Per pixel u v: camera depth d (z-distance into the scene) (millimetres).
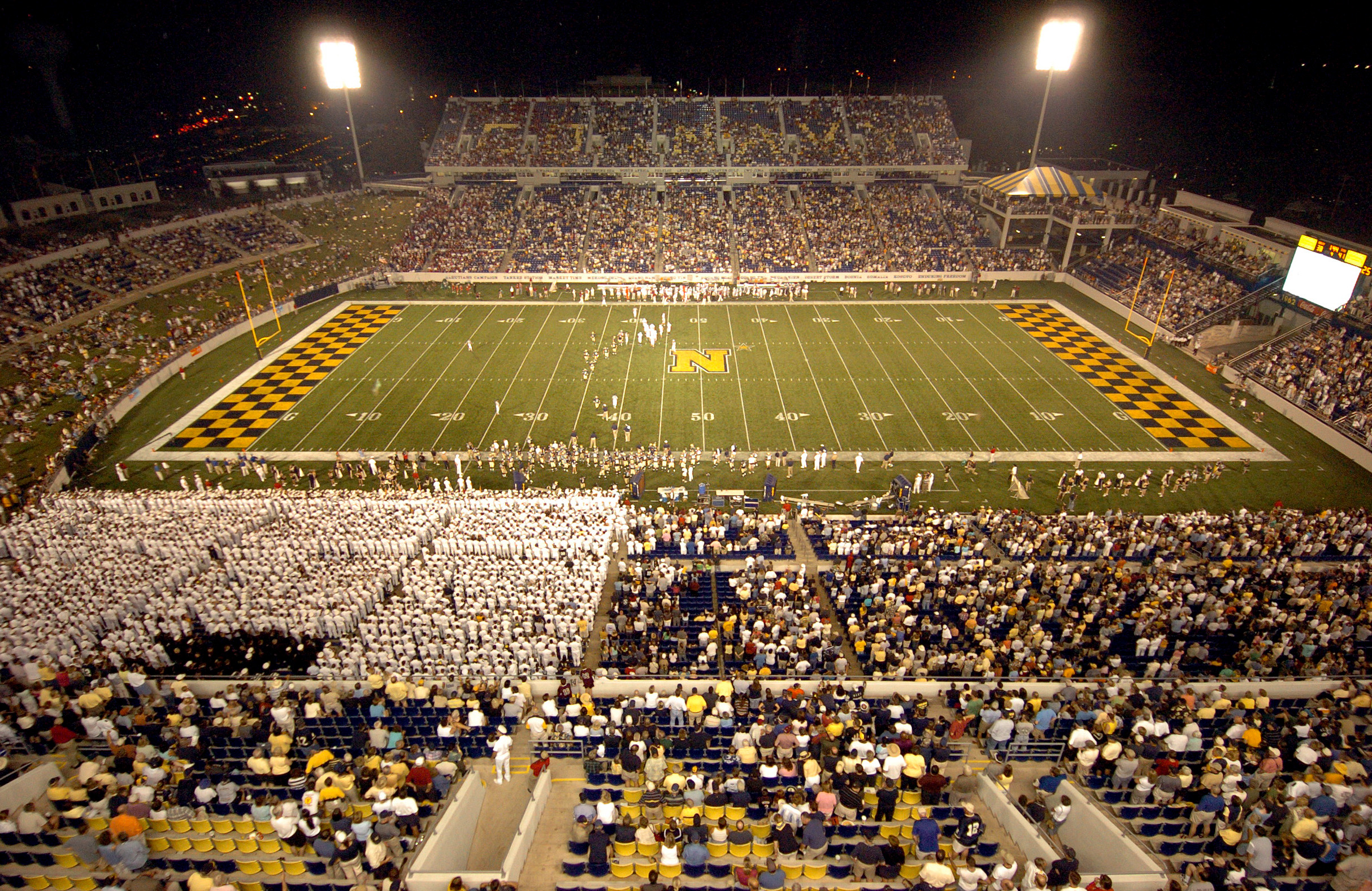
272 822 12359
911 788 13977
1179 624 22062
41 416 37250
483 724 15617
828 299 57531
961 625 22344
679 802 13281
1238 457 35750
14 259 48625
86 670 19094
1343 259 42125
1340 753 14430
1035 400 41344
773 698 16453
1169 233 58938
